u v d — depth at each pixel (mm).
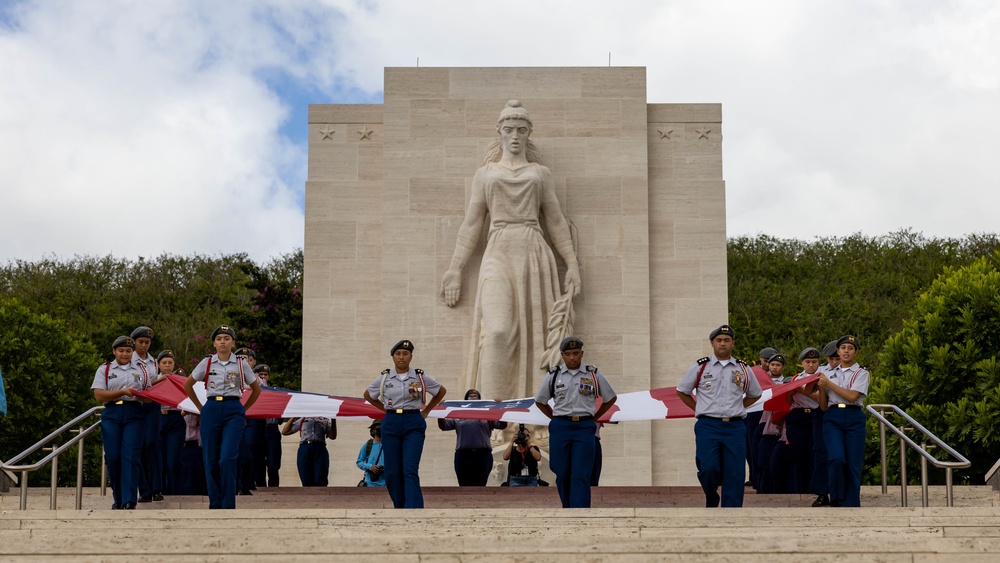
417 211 24766
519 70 25203
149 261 52594
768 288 48844
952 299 29953
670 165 25188
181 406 16844
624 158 24938
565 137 25000
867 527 12273
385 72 25203
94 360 34156
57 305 48781
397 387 14938
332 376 24562
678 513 13023
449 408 19234
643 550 11500
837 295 48344
